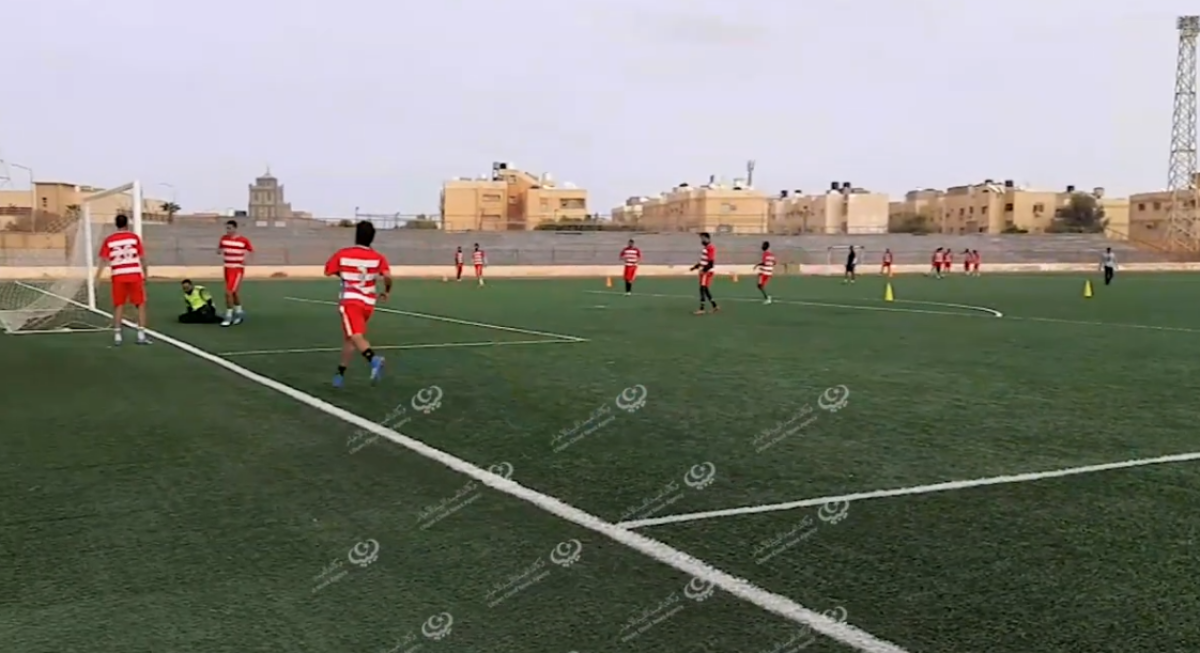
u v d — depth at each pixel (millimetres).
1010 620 3775
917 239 64812
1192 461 6547
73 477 5953
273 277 42844
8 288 24844
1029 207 98062
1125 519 5164
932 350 13570
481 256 37875
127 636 3596
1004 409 8609
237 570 4320
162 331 15758
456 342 14336
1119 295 30125
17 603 3916
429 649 3496
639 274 50531
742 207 89500
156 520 5066
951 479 6035
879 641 3572
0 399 8812
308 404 8609
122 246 13328
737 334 15984
